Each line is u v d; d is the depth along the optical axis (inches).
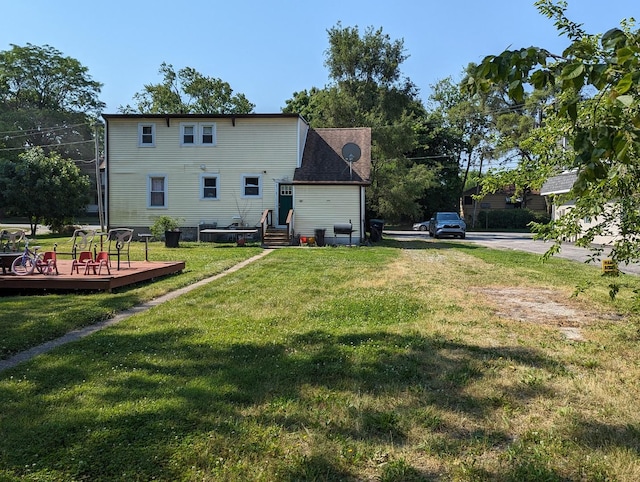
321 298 331.6
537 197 2070.6
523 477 108.9
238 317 270.4
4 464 112.2
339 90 1427.2
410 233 1515.7
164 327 245.3
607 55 103.0
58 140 2101.4
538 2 186.7
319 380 169.2
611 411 143.5
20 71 2047.2
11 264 402.9
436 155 1975.9
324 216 875.4
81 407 143.2
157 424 131.7
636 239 224.8
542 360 193.5
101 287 353.4
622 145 90.4
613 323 259.3
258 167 907.4
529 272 478.3
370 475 111.1
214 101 1820.9
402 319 267.0
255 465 113.3
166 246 772.0
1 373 175.0
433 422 136.6
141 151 922.7
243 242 811.4
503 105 1742.1
